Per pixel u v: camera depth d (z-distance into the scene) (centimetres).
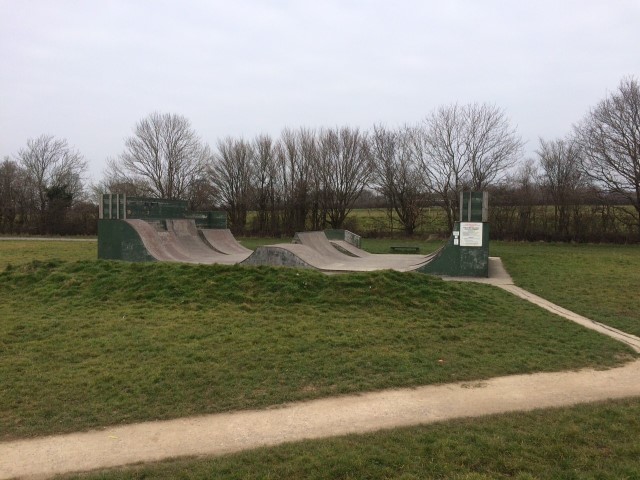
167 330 845
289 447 449
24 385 612
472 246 1593
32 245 3083
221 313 955
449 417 527
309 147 4275
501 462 417
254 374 654
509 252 2558
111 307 1010
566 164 3609
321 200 4306
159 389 603
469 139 3838
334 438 471
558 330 905
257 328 861
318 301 1030
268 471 402
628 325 974
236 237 4309
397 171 4112
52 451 454
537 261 2066
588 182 3344
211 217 2588
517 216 3525
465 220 1600
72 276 1191
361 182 4256
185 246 2169
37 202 4919
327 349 759
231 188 4556
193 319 916
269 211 4453
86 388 604
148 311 973
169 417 529
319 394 595
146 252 1761
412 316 956
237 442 470
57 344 780
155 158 5050
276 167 4359
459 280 1520
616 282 1480
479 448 441
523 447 442
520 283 1472
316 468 405
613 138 3162
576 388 623
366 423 514
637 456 428
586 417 514
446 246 1612
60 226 4631
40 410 543
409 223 4103
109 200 1844
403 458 423
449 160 3891
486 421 509
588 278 1567
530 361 728
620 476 391
